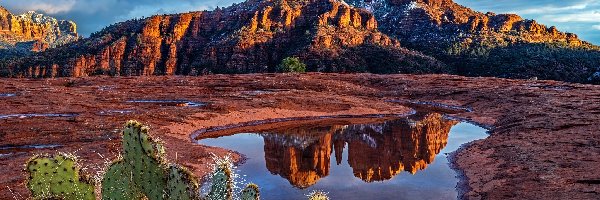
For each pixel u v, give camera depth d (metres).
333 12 147.38
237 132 23.56
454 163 15.98
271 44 134.12
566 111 24.08
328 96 36.00
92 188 3.41
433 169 15.27
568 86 39.56
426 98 39.22
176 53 142.50
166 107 29.09
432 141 20.72
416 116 30.14
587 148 14.76
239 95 36.09
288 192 11.89
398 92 42.66
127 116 24.27
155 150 3.21
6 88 38.62
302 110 30.16
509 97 33.66
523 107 28.27
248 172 14.47
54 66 137.12
